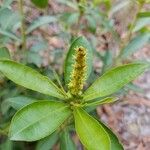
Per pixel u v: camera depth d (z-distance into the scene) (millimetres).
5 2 183
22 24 191
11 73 124
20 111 118
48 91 126
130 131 278
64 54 239
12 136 115
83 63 120
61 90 127
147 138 277
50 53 272
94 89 128
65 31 231
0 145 197
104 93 128
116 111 286
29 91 190
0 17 191
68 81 136
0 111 196
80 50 117
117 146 135
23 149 208
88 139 118
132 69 128
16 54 227
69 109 125
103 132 117
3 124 185
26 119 118
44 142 175
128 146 271
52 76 187
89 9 215
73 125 167
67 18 224
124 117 285
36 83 126
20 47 237
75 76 123
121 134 276
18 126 116
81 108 124
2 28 190
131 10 267
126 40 204
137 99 295
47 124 120
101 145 116
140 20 195
